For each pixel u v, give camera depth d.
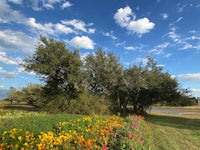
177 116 31.31
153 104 32.38
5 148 6.45
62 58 24.16
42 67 23.89
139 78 28.27
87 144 6.52
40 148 6.22
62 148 6.57
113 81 28.08
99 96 27.20
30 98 33.41
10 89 46.09
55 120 11.86
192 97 31.17
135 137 8.02
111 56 28.64
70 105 22.89
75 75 24.53
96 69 28.14
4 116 17.53
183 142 12.23
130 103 32.12
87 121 11.29
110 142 7.33
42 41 24.81
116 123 10.57
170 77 29.47
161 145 11.23
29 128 8.82
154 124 19.77
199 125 19.89
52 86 25.58
